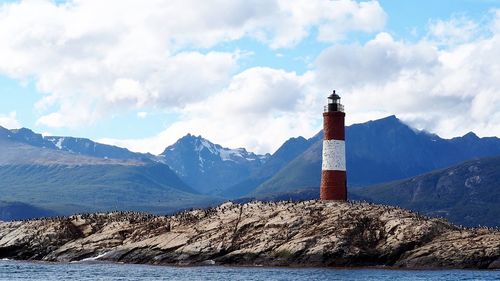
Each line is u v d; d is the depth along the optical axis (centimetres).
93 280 17912
